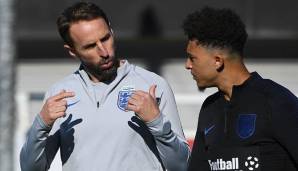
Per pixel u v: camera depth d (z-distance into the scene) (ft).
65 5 101.40
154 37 101.96
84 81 34.50
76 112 33.96
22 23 101.96
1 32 37.11
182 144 33.19
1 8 37.06
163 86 34.37
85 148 33.58
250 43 102.37
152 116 31.83
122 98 33.86
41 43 102.47
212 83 30.58
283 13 102.63
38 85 99.66
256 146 28.91
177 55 100.73
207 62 30.14
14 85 37.68
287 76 101.30
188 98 52.75
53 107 32.71
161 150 32.91
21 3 101.14
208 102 31.04
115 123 33.45
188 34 30.40
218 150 29.68
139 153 33.53
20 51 101.40
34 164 34.35
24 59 101.81
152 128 32.01
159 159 33.86
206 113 30.94
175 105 34.53
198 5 101.81
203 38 29.89
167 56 100.89
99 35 33.17
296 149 28.30
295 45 101.86
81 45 33.32
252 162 28.86
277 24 102.73
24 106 53.01
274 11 102.53
